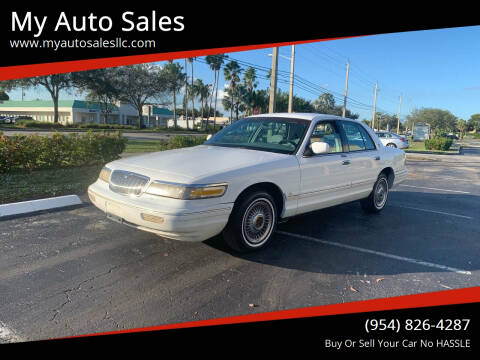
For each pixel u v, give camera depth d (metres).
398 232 5.40
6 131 29.66
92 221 5.29
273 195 4.34
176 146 12.08
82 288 3.30
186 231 3.43
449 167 17.06
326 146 4.41
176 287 3.37
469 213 6.92
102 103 52.03
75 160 9.30
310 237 4.95
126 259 3.96
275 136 4.85
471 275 3.90
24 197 6.38
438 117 93.50
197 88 70.12
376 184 6.12
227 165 3.87
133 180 3.74
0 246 4.25
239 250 4.05
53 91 43.00
